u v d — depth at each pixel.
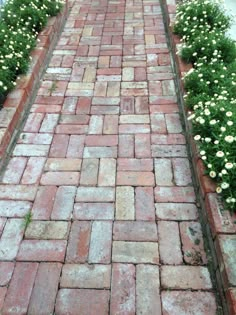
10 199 2.03
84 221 1.89
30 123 2.66
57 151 2.39
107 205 1.98
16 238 1.81
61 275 1.64
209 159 1.93
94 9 4.78
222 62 2.81
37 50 3.32
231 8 4.14
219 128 2.00
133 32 4.05
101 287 1.58
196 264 1.66
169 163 2.26
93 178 2.17
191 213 1.92
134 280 1.60
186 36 3.27
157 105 2.82
